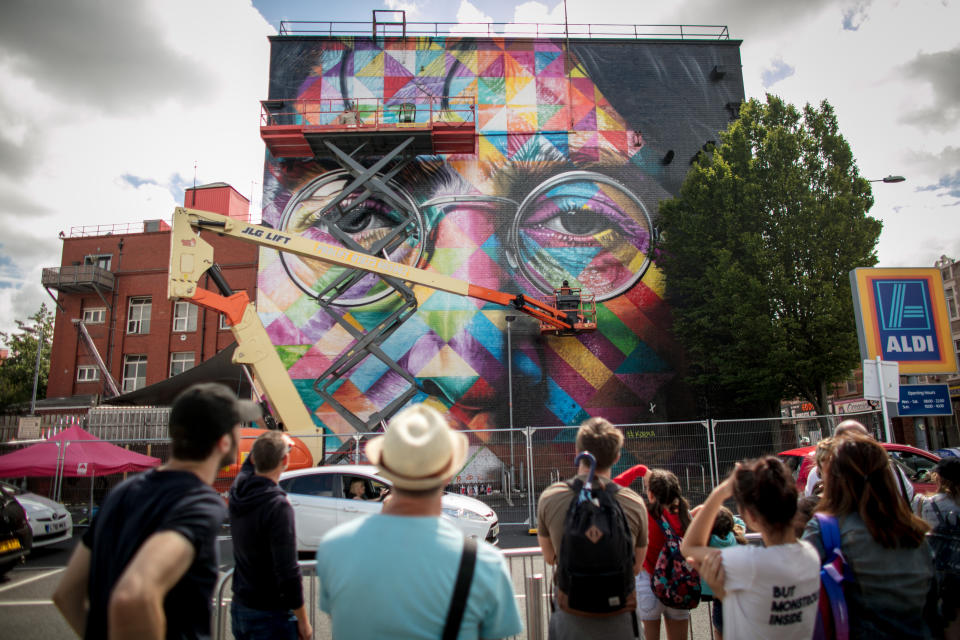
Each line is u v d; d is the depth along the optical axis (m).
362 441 14.23
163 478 1.94
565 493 2.98
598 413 21.11
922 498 4.18
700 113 24.19
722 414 21.12
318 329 21.20
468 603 1.76
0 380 35.50
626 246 22.75
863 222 18.34
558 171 23.23
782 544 2.43
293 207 22.30
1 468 12.00
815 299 17.77
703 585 3.81
